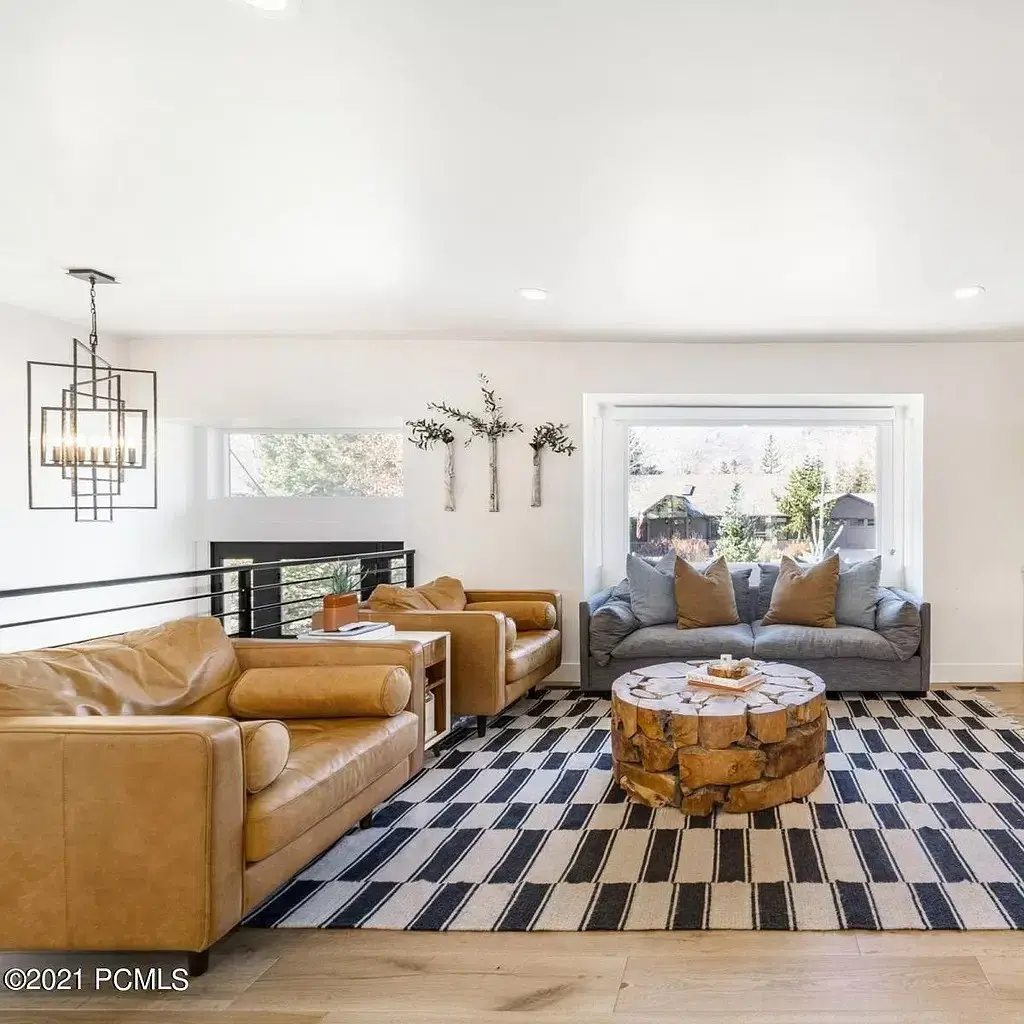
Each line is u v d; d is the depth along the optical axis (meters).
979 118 2.07
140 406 5.17
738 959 1.92
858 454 5.51
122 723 1.83
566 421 5.09
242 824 1.89
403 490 5.32
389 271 3.55
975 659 4.95
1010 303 4.04
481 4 1.60
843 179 2.49
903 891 2.23
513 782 3.22
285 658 2.91
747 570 5.17
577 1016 1.71
